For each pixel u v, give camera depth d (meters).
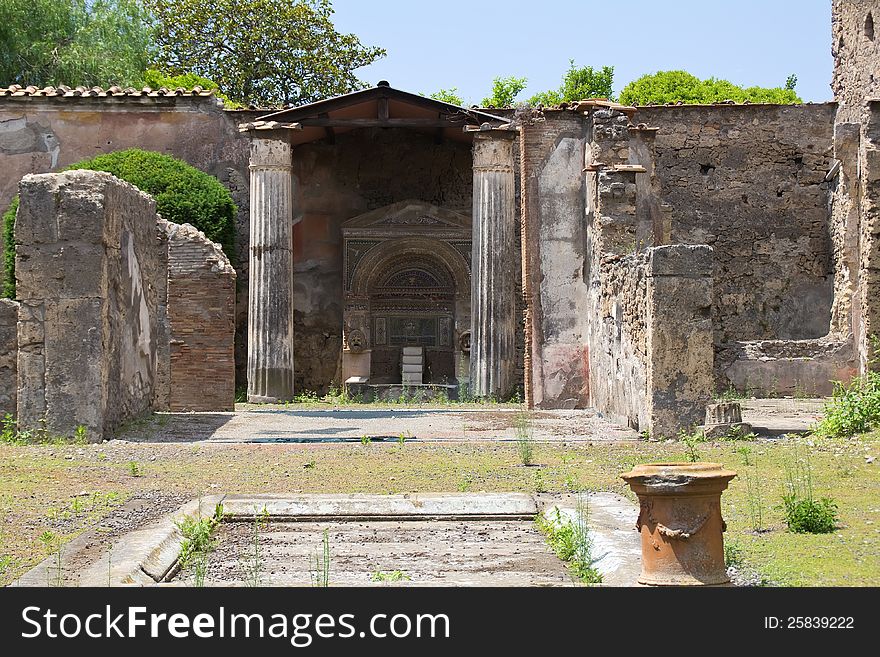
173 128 26.44
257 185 24.09
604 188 19.28
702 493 6.16
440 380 27.44
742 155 28.61
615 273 16.91
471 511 8.96
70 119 26.38
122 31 37.38
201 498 9.40
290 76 42.94
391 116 25.19
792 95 42.91
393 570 7.19
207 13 42.44
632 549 7.17
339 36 43.94
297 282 27.22
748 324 28.55
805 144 28.62
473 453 12.70
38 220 13.66
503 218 23.72
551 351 20.91
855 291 25.03
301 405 22.47
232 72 42.19
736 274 28.56
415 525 8.73
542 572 7.11
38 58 35.22
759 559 7.18
